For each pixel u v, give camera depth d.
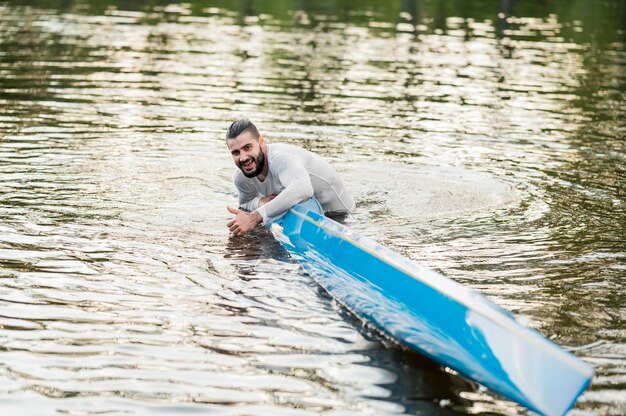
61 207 11.11
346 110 19.00
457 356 6.65
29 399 6.14
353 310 7.84
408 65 25.89
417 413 6.10
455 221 11.22
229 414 6.02
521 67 26.50
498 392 6.22
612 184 13.53
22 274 8.61
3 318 7.51
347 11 42.47
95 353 6.90
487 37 33.81
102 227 10.35
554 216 11.53
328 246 9.56
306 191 10.80
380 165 14.27
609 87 23.53
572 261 9.59
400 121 18.14
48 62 23.50
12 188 11.88
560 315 7.97
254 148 11.05
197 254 9.52
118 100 18.92
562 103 21.06
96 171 13.04
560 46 31.89
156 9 38.78
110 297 8.11
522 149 16.05
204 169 13.48
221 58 25.53
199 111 18.11
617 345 7.30
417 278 7.84
